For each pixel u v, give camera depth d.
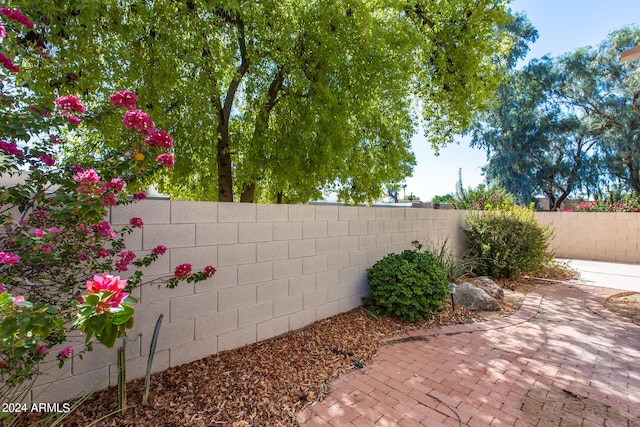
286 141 4.27
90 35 2.96
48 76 2.88
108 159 2.15
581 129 15.34
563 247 11.01
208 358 3.12
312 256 4.20
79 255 2.02
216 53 3.70
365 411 2.42
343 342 3.65
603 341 3.80
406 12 6.27
